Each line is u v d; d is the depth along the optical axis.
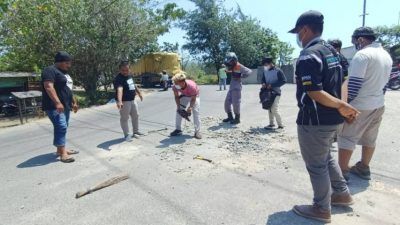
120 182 4.86
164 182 4.79
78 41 18.30
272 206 3.89
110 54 19.53
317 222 3.47
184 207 3.97
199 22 40.62
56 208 4.11
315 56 3.11
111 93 21.81
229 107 8.88
